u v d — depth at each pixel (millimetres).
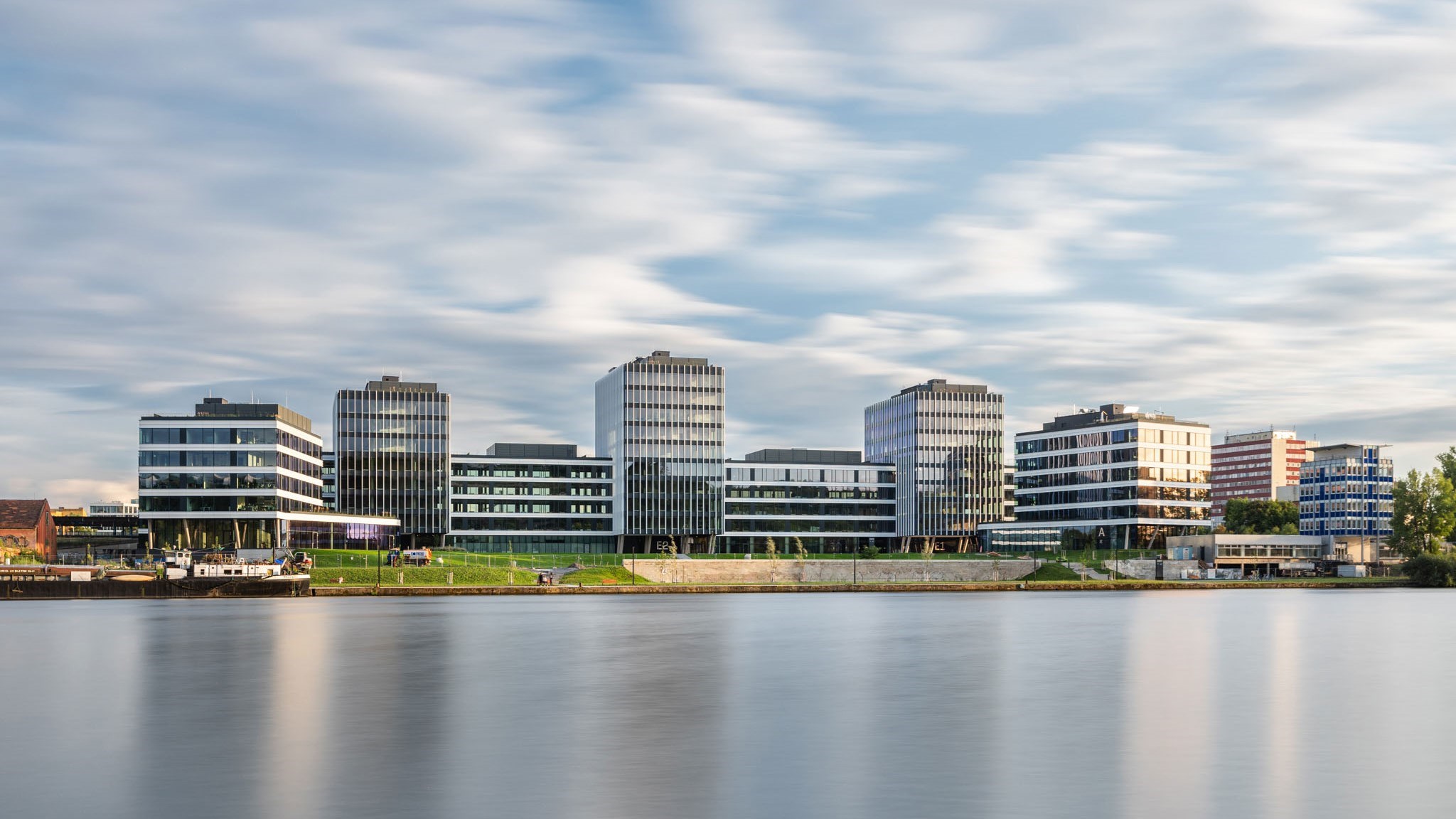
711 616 137125
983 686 65438
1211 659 81688
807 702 58562
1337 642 96812
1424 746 45688
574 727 50250
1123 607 161375
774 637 102062
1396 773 40594
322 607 158000
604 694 61469
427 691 62562
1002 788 38094
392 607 157750
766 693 61969
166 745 45844
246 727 49969
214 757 43188
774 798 36562
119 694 61562
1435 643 96125
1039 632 109250
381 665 75750
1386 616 136125
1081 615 139875
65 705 57688
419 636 101125
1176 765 41938
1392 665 77188
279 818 34219
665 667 75438
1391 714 54406
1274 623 122500
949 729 49656
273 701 58500
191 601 178750
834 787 38125
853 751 44438
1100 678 69812
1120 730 49562
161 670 73375
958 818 34094
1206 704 58000
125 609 156375
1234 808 35375
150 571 195750
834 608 159000
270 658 80625
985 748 45219
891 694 61844
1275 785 38625
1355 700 59719
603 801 36156
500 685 65000
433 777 39625
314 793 37312
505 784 38469
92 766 41875
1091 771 40781
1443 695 61438
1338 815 34531
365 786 38312
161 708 56281
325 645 91750
